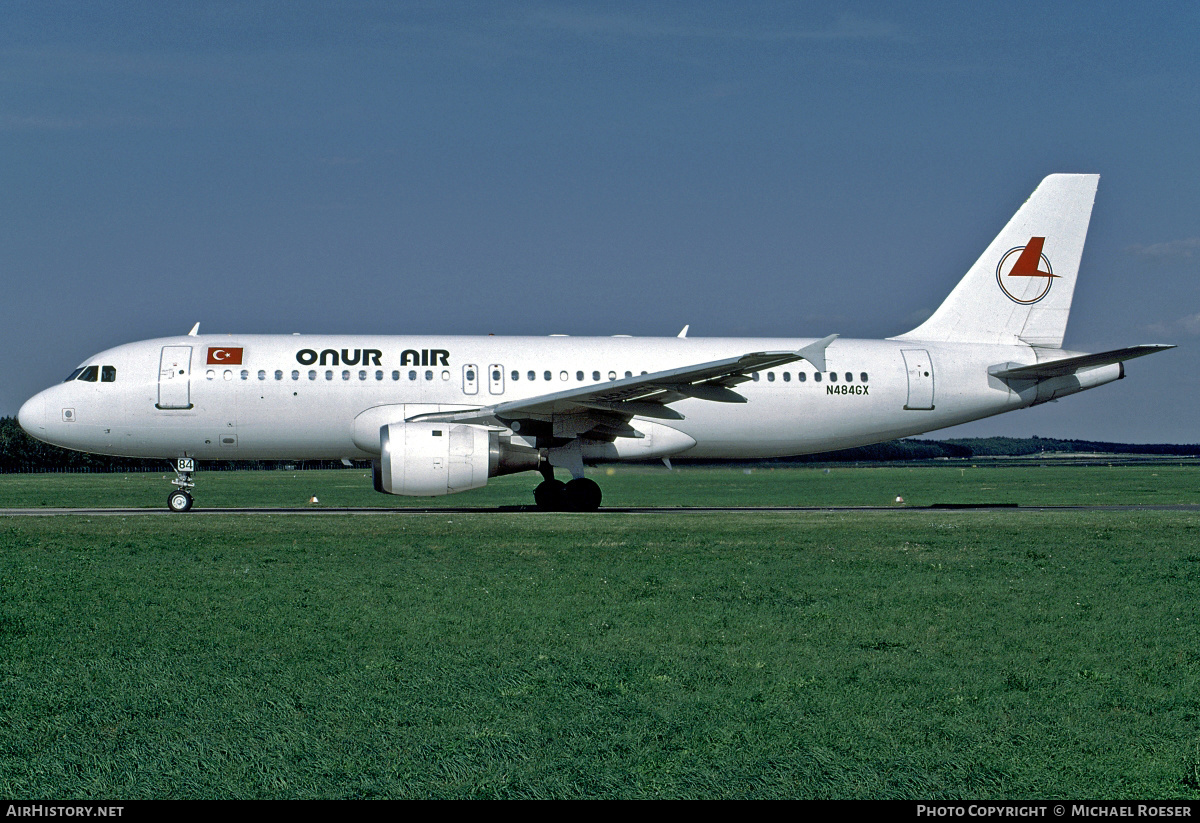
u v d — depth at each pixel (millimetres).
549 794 10820
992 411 52938
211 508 53938
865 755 12047
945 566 27391
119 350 46906
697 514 46062
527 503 60469
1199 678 15438
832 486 88438
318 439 47094
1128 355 49031
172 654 16359
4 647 16781
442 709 13547
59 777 11180
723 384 45656
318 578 24234
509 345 48719
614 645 17219
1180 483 95062
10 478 115938
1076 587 23984
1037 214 53469
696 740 12477
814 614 20125
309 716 13227
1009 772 11578
